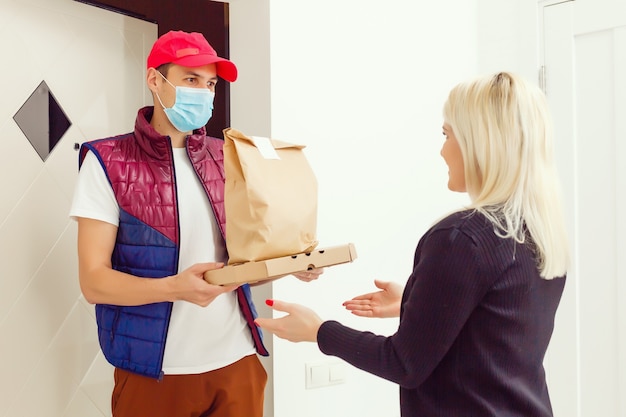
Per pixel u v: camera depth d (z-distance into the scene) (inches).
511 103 47.7
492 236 45.6
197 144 67.8
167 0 82.7
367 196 90.7
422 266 46.6
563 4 98.5
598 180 96.0
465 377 46.6
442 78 99.1
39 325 72.4
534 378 48.2
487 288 45.4
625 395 92.8
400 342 46.9
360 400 89.4
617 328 93.7
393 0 93.8
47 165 73.6
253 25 84.1
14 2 70.6
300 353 83.7
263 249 56.2
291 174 60.2
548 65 100.5
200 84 65.5
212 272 57.8
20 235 71.0
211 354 65.1
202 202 66.8
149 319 62.6
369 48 91.1
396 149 93.8
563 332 98.7
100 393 77.9
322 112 86.3
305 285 84.3
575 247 98.0
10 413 69.5
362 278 90.0
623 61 93.0
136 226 63.1
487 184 47.9
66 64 75.3
